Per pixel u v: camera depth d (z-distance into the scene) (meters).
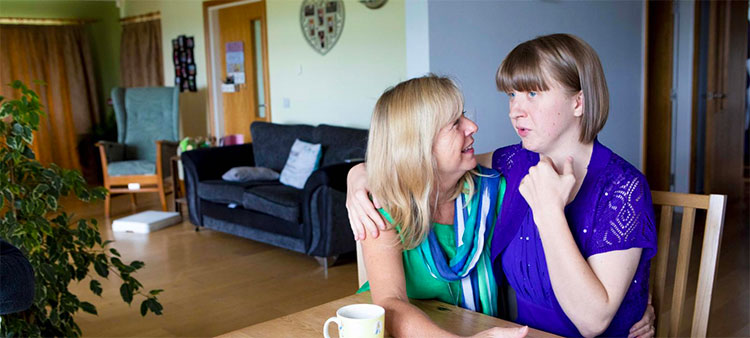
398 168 1.20
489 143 3.74
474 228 1.33
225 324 3.07
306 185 3.96
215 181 4.91
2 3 7.09
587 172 1.22
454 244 1.34
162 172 5.91
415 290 1.36
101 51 8.05
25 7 7.28
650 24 5.29
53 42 7.49
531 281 1.31
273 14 5.67
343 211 3.94
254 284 3.71
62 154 7.62
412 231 1.23
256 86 6.16
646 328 1.31
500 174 1.41
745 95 5.66
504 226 1.34
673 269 3.78
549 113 1.18
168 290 3.62
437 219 1.34
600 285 1.12
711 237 1.44
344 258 4.26
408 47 3.41
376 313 1.05
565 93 1.17
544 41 1.18
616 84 4.61
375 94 4.84
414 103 1.17
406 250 1.31
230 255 4.38
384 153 1.21
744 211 5.27
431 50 3.33
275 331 1.21
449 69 3.43
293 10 5.46
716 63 5.25
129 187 5.84
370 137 1.24
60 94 7.57
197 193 4.98
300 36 5.43
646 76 4.92
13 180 2.04
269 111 5.89
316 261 4.20
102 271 2.28
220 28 6.42
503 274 1.41
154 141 6.43
